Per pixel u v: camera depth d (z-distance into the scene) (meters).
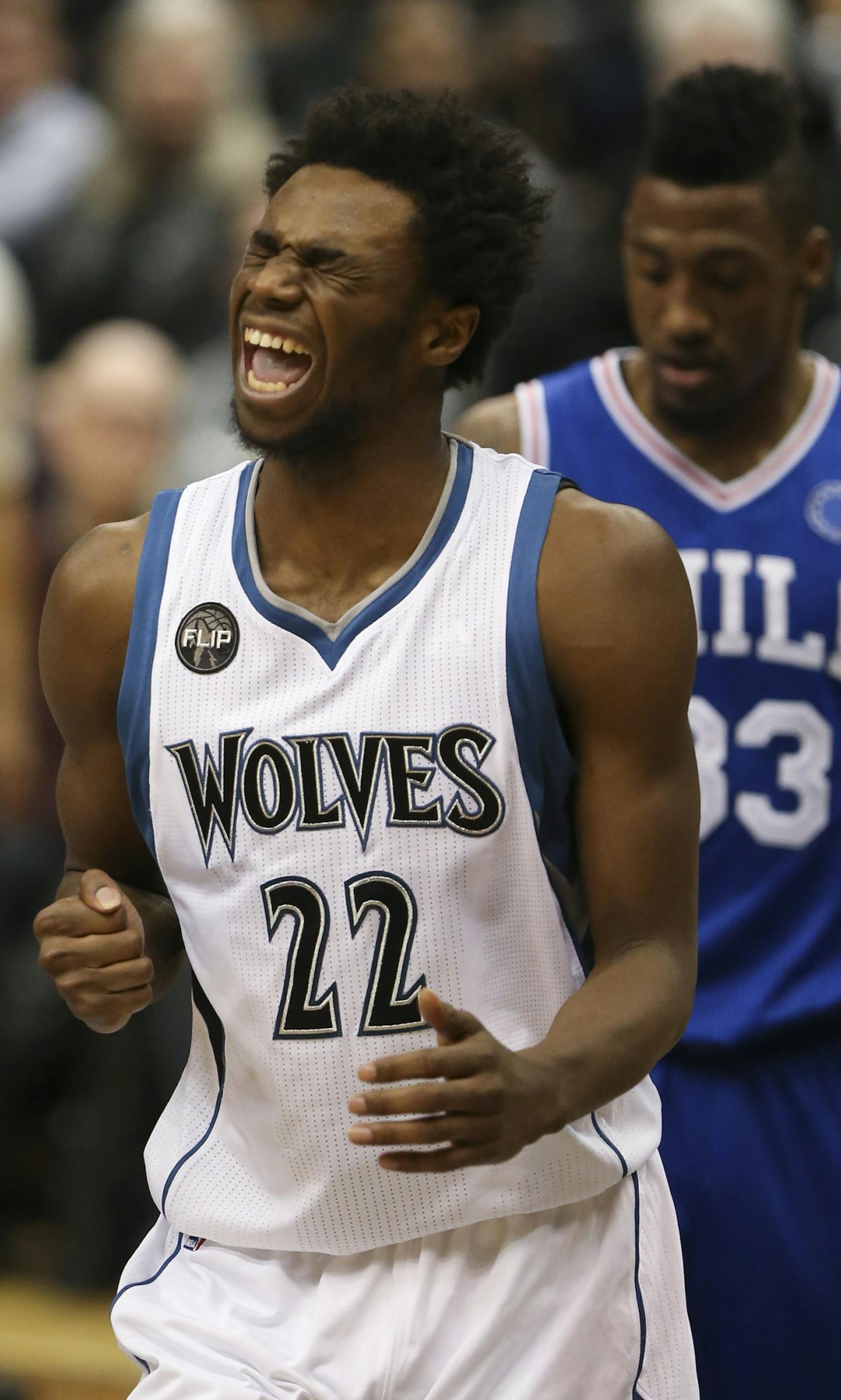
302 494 7.66
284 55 26.06
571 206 20.83
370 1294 7.85
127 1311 8.04
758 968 11.20
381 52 23.72
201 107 22.31
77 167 23.89
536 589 7.52
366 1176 7.68
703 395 11.21
